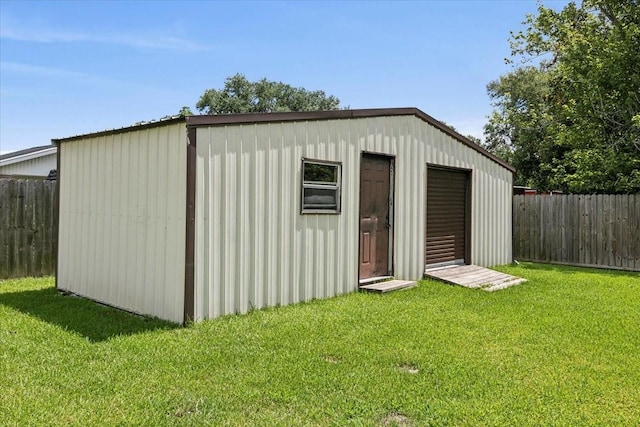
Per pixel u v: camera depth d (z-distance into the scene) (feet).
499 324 18.71
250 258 19.84
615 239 37.50
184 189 17.72
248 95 99.66
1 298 22.75
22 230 28.43
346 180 24.63
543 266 38.58
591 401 11.66
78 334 16.19
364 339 16.28
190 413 10.52
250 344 15.38
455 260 33.60
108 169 21.75
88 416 10.21
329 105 110.11
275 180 20.86
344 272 24.53
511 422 10.46
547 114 61.72
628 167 44.42
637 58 44.01
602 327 18.56
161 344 15.15
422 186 29.96
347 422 10.27
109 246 21.49
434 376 13.03
